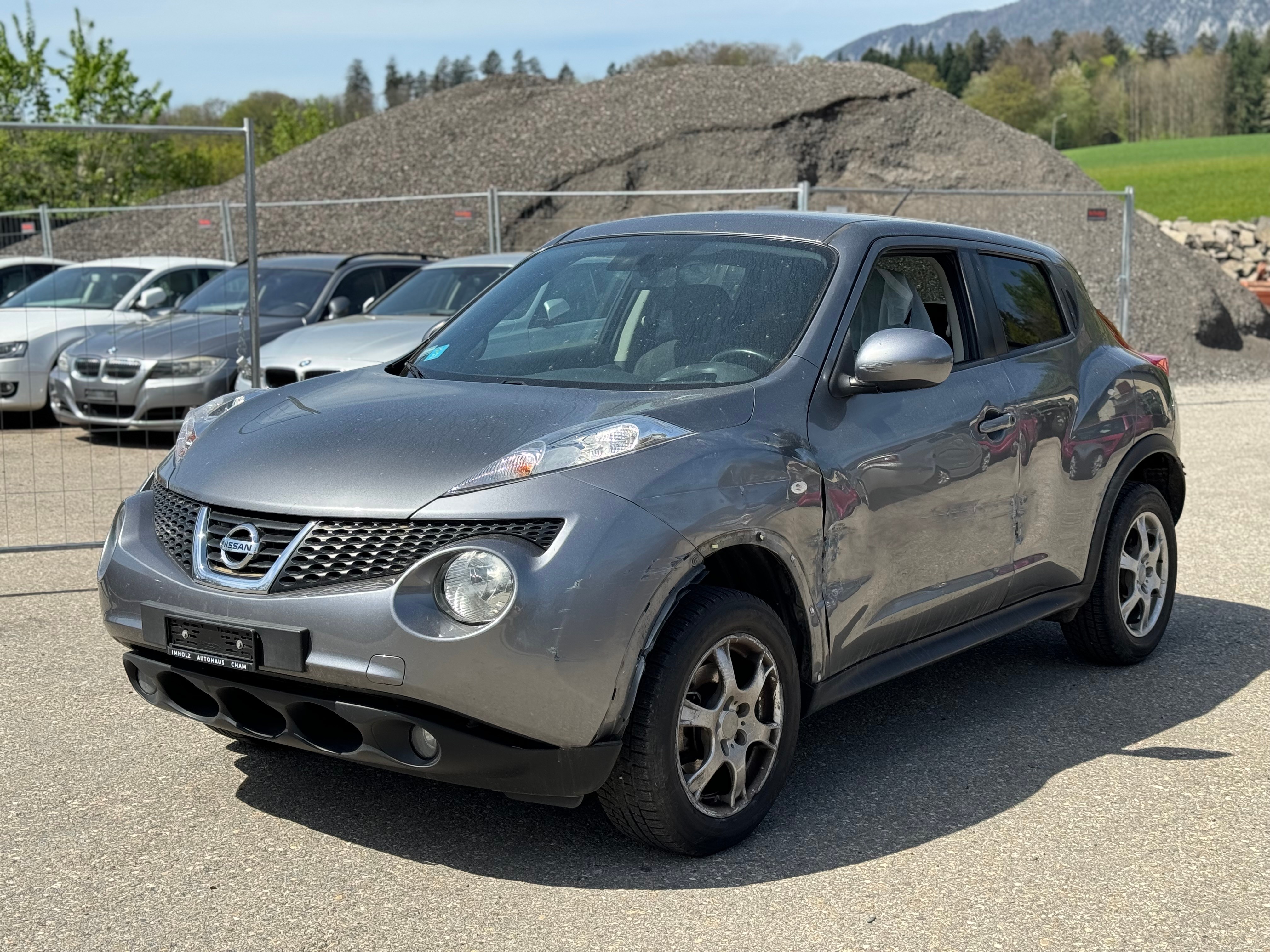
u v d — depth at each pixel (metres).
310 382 4.23
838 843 3.55
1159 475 5.54
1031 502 4.56
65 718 4.49
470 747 3.10
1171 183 73.31
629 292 4.18
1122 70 127.44
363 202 15.43
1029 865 3.41
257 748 4.23
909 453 3.95
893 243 4.28
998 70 130.38
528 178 24.09
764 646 3.51
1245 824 3.70
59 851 3.45
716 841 3.43
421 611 3.08
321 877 3.31
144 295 13.09
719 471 3.37
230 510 3.40
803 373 3.76
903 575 3.99
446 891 3.24
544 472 3.21
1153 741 4.40
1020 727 4.54
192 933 3.01
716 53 82.06
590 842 3.54
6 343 12.26
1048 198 22.45
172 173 30.16
